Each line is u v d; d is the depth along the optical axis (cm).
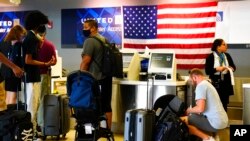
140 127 434
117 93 627
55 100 561
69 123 595
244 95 510
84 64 527
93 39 533
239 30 696
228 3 702
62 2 836
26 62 492
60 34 839
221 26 707
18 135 391
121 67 555
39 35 538
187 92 607
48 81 571
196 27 724
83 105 450
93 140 466
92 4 812
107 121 520
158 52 621
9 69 495
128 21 780
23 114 403
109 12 797
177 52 739
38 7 855
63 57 838
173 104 482
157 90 596
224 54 626
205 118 462
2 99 424
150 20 761
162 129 429
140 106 610
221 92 611
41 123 564
